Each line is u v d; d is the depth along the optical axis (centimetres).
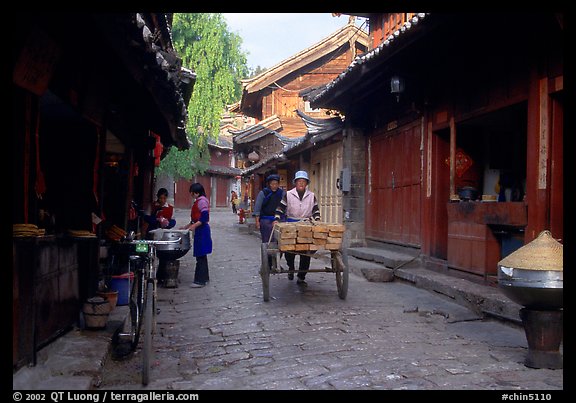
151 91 635
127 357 528
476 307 729
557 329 488
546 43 681
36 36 383
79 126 588
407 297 853
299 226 780
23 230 404
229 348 567
